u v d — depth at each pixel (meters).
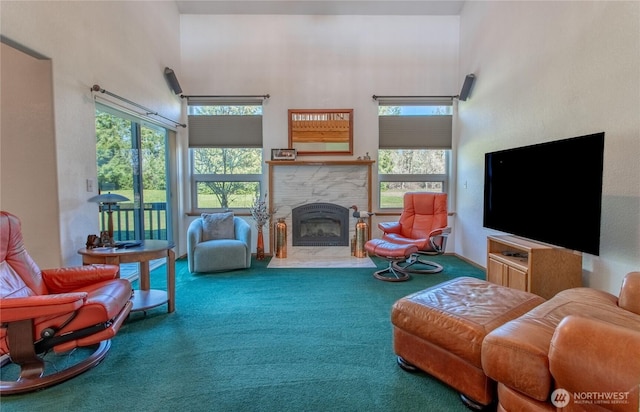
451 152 5.07
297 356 2.09
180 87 4.77
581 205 2.40
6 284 1.91
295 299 3.13
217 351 2.15
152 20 4.11
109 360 2.04
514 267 2.86
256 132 5.04
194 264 3.95
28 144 2.54
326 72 5.02
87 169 2.93
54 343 1.78
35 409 1.61
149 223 4.28
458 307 1.80
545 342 1.32
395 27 5.00
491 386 1.56
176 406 1.62
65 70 2.66
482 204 4.23
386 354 2.12
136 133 3.97
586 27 2.57
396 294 3.27
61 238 2.62
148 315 2.74
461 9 4.84
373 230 5.10
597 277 2.51
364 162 4.90
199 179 5.17
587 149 2.35
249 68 5.00
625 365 0.99
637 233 2.19
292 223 5.05
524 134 3.38
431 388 1.77
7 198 2.55
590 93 2.54
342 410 1.59
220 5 4.77
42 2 2.42
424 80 5.02
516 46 3.50
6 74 2.49
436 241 3.84
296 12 4.93
